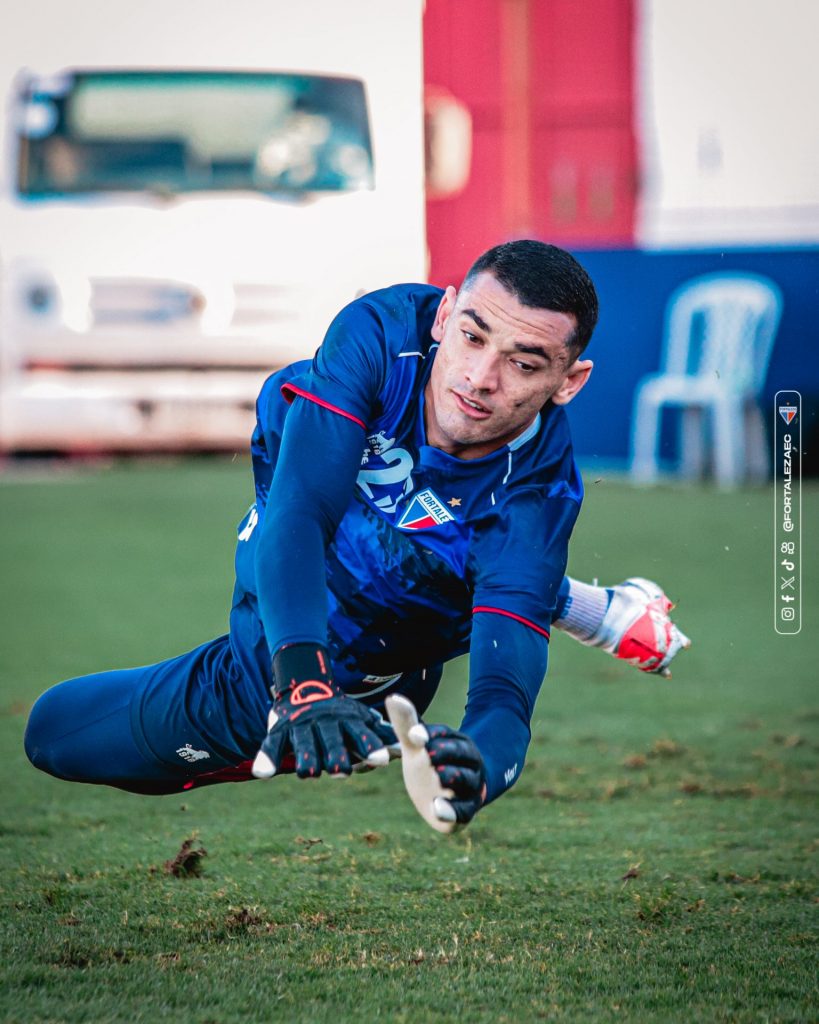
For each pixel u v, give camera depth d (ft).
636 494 178.09
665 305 186.19
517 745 32.40
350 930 44.24
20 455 197.36
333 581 37.86
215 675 40.04
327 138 185.16
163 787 43.65
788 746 73.97
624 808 61.62
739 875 51.19
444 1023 35.81
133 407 191.31
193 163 185.78
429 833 57.16
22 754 71.00
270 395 38.96
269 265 187.11
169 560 133.39
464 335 34.65
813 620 111.34
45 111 185.06
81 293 188.44
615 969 40.50
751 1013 36.78
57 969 39.65
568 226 185.37
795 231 183.42
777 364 186.29
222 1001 37.24
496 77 182.91
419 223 185.68
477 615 35.29
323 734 29.22
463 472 36.55
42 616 107.76
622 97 181.78
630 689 89.04
